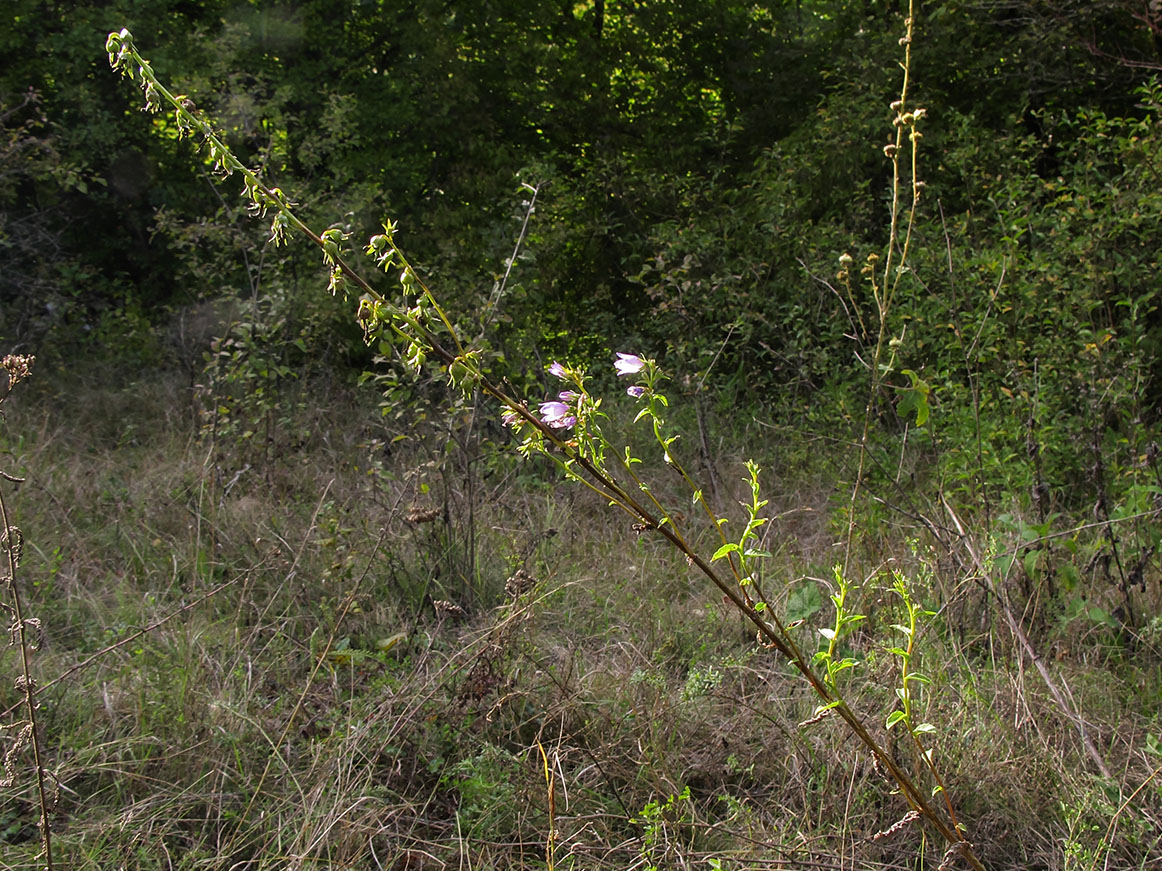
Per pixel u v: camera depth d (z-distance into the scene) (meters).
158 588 4.20
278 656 3.51
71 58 8.91
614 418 6.62
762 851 2.43
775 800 2.75
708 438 6.09
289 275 7.16
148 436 6.64
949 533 3.89
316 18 9.38
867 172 8.59
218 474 5.17
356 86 9.60
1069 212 6.05
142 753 2.90
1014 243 5.30
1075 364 5.05
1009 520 3.71
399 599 4.09
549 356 7.63
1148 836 2.52
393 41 9.68
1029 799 2.64
